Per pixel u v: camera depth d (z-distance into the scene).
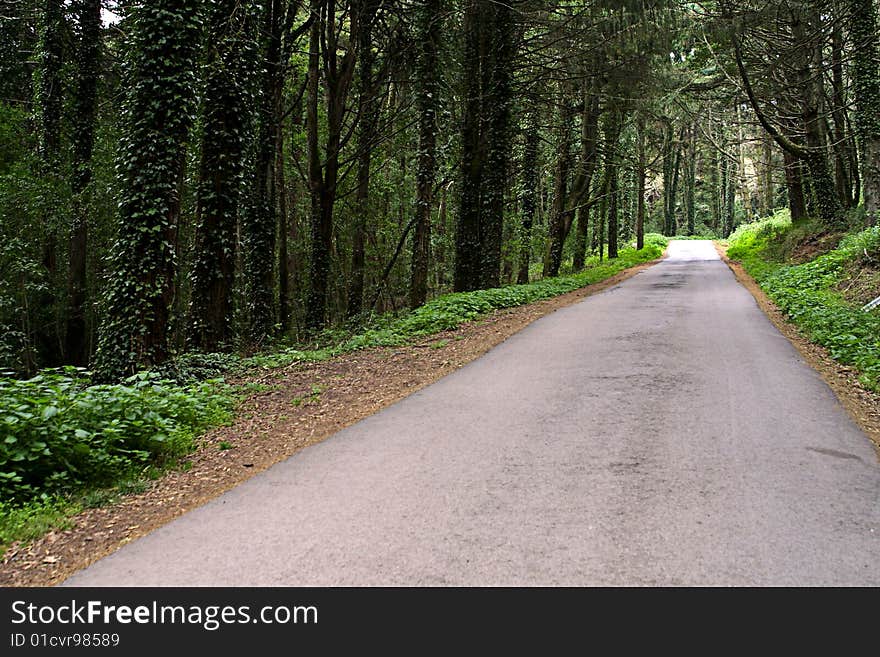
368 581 3.47
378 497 4.66
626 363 9.24
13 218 19.84
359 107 22.19
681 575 3.39
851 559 3.51
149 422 6.52
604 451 5.47
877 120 18.06
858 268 15.61
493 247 21.02
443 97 21.06
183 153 12.43
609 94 23.58
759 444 5.53
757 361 9.06
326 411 7.83
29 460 5.24
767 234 34.12
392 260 24.72
